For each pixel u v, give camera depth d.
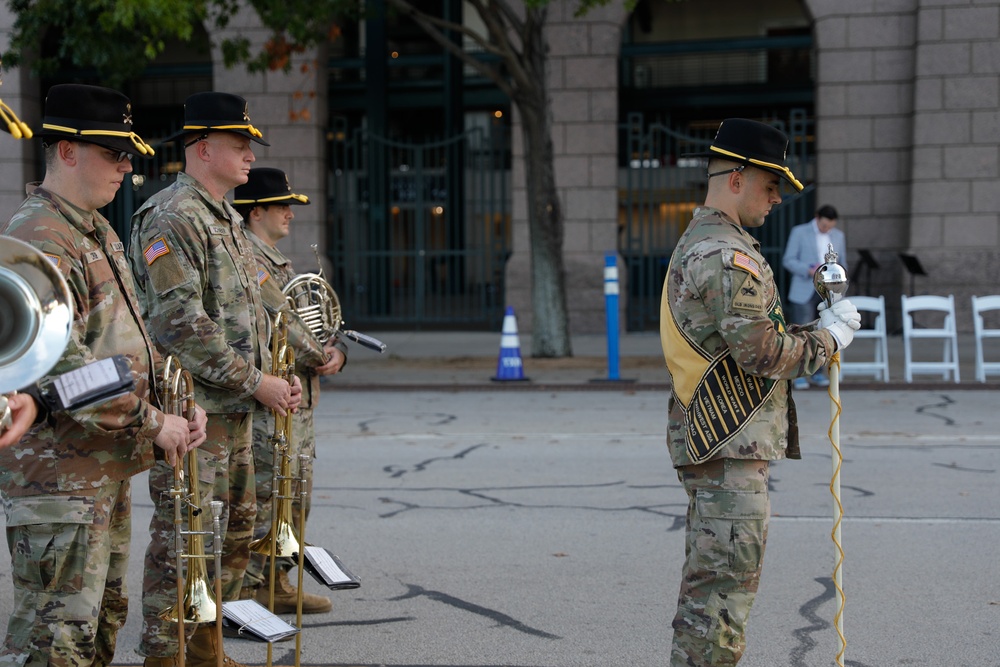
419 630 7.73
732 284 5.47
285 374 7.21
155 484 6.41
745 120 5.77
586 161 28.80
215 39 29.28
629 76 37.22
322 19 21.64
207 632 6.47
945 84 27.19
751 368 5.44
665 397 18.78
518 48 28.94
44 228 5.12
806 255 19.50
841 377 21.12
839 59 28.06
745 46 31.11
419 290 30.78
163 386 5.59
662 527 10.36
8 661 5.10
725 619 5.54
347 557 9.44
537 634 7.62
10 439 4.48
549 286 23.31
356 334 9.28
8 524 5.14
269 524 7.95
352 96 36.19
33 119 29.55
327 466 13.20
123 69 22.48
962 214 27.31
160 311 6.41
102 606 5.61
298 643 6.48
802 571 8.92
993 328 27.38
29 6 22.05
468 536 10.08
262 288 7.87
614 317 20.28
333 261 30.69
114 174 5.39
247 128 6.78
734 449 5.49
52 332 4.05
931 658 7.11
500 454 13.88
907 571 8.91
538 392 19.59
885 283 28.25
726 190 5.80
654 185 34.31
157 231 6.44
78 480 5.12
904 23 27.72
